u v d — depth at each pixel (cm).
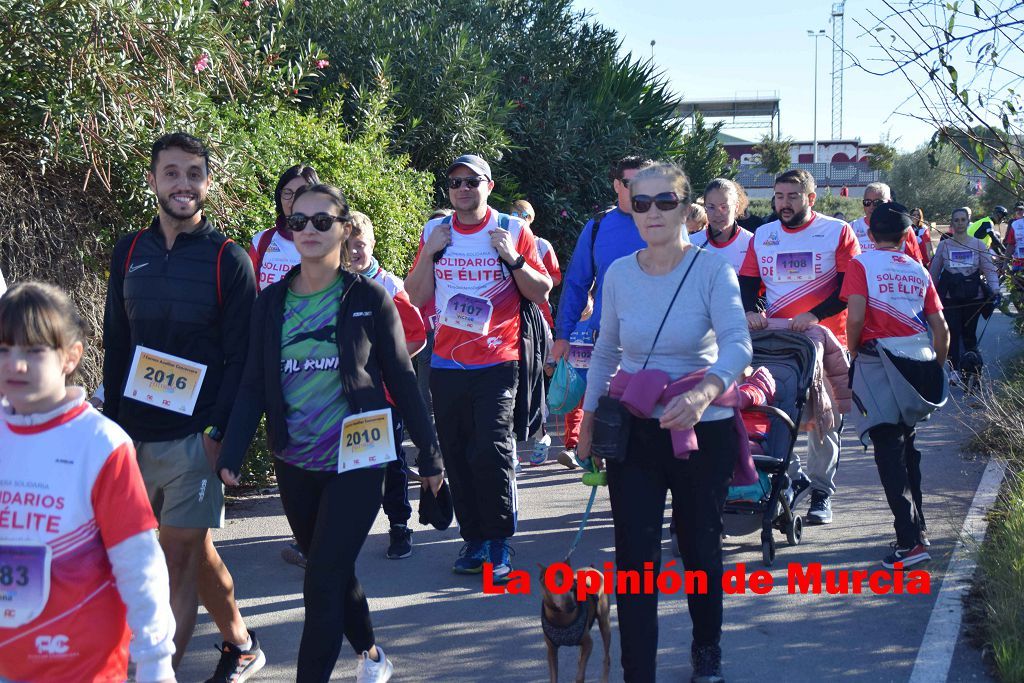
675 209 388
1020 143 562
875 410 554
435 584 556
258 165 762
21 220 633
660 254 396
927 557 552
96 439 256
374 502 374
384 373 386
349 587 395
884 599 509
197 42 727
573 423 842
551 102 1392
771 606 504
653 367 392
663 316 390
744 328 382
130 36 661
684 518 397
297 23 1148
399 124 1144
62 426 255
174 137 398
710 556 397
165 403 392
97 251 671
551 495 753
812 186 649
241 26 942
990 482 716
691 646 429
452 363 564
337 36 1166
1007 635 426
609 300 409
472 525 573
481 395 561
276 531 655
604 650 412
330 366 372
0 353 250
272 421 375
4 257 625
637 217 393
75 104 637
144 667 255
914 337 555
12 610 252
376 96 1098
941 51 558
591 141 1428
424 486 398
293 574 572
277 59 929
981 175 596
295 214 371
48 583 251
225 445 373
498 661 450
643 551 383
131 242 409
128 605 256
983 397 838
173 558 396
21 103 631
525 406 582
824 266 646
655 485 390
